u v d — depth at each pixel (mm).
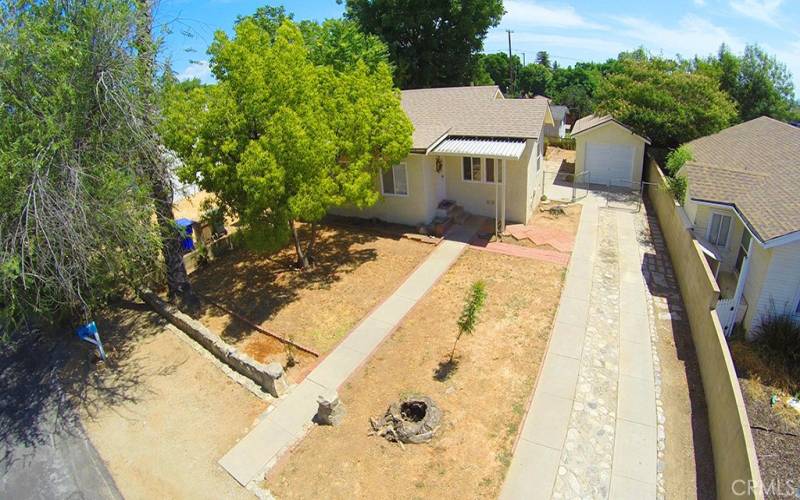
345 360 11422
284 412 9930
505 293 13930
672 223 16109
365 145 14289
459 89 21188
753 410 9750
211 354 12102
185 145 11953
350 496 7961
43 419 10430
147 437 9625
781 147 16203
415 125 18594
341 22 27688
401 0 30625
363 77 15078
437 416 9227
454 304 13508
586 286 14156
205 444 9305
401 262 16250
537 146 19609
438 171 18797
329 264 16438
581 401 9734
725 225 13906
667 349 11328
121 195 10562
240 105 12344
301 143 11891
